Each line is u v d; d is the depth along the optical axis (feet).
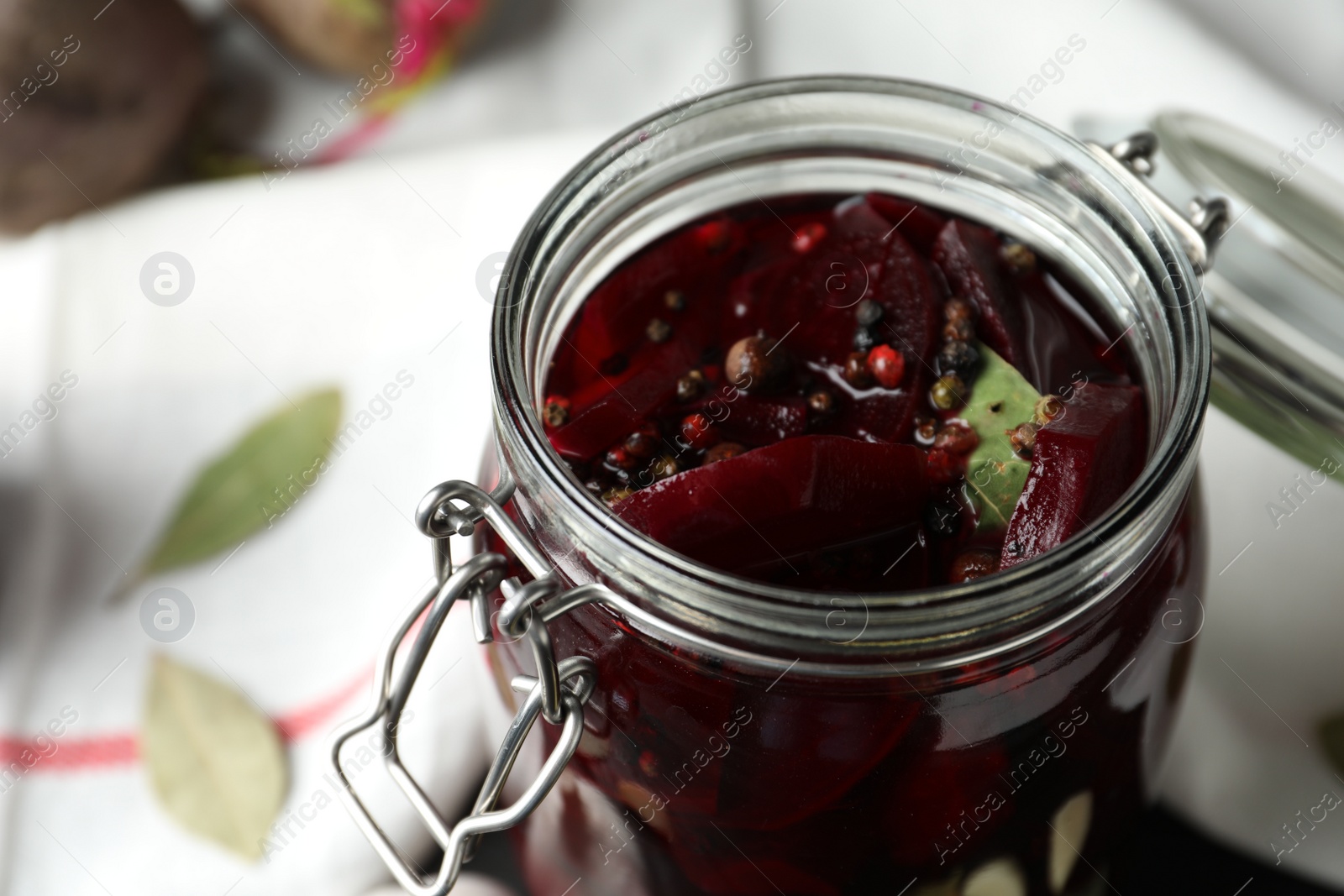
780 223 1.14
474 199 1.53
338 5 1.60
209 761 1.34
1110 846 1.12
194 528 1.42
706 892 1.06
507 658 1.06
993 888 1.06
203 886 1.30
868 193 1.15
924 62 1.58
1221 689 1.25
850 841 1.01
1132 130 1.35
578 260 1.09
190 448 1.46
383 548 1.41
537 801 1.01
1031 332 1.08
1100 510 1.00
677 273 1.11
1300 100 1.48
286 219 1.53
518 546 1.01
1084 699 1.01
